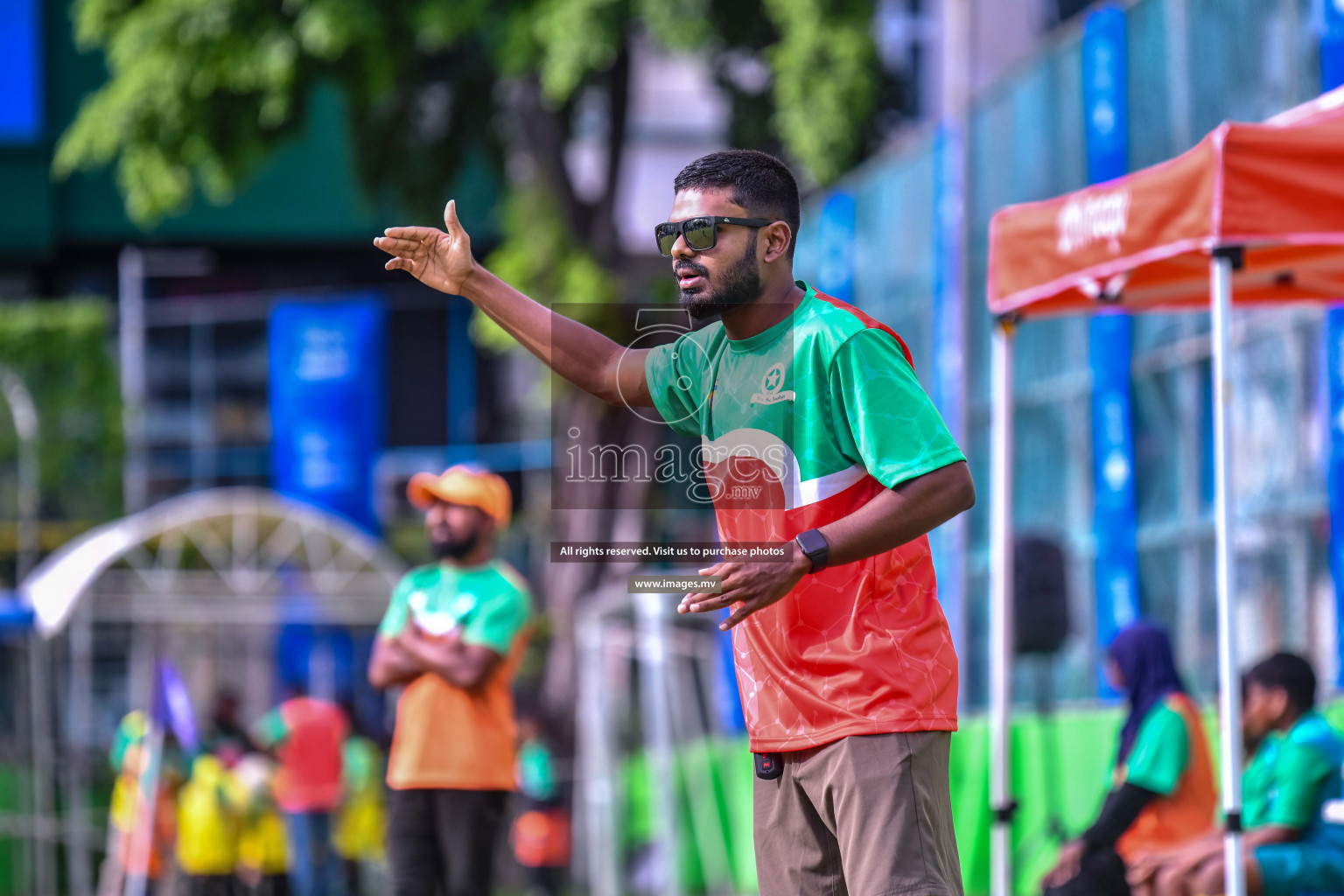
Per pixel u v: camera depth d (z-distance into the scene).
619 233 60.50
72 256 78.62
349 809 48.66
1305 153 15.55
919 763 9.80
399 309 80.62
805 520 9.94
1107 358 32.41
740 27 55.97
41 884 43.84
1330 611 25.31
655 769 42.84
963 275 38.38
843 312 9.94
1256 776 18.53
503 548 69.62
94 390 62.81
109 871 43.09
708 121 78.94
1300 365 26.41
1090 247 18.02
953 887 9.84
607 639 47.19
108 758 49.97
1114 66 32.53
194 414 78.62
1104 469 32.41
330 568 51.84
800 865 10.51
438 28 52.03
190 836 42.25
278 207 79.25
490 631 19.95
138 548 49.97
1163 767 19.25
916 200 41.88
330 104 80.06
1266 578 27.28
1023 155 36.59
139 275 69.44
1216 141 15.60
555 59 51.59
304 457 58.09
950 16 40.25
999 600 19.98
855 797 9.76
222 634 57.53
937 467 9.56
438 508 20.50
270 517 49.62
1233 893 15.21
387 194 64.19
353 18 51.50
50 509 62.03
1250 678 18.88
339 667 59.72
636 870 48.94
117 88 55.22
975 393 38.25
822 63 53.03
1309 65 26.38
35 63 75.81
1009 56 69.62
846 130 52.72
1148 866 18.56
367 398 58.47
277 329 58.62
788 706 10.11
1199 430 29.42
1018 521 36.12
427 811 20.08
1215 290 15.79
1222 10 28.75
